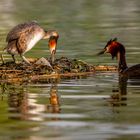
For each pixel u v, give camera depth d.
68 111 14.27
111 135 12.03
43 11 47.69
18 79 18.56
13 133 12.33
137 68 19.19
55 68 19.70
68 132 12.34
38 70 19.28
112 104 14.95
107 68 20.39
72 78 18.91
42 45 27.33
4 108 14.77
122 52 20.02
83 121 13.23
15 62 20.28
